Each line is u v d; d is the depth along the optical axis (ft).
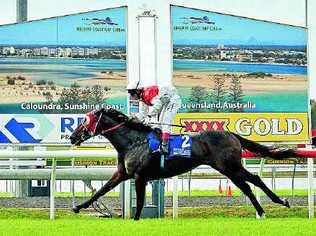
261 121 51.24
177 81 50.31
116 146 38.63
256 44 51.16
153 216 44.73
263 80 51.13
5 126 50.44
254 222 36.40
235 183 38.65
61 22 50.55
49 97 50.49
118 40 50.65
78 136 38.83
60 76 50.57
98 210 47.11
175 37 50.39
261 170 46.37
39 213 46.85
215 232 30.99
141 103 39.29
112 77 50.62
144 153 38.01
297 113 51.55
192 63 50.39
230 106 50.75
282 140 51.31
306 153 39.75
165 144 38.01
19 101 50.49
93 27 50.57
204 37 50.57
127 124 38.47
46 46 50.57
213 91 50.62
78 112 50.57
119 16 50.57
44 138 50.47
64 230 32.27
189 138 38.50
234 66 50.96
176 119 50.26
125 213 43.86
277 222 36.35
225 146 38.50
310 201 43.65
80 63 50.57
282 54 51.55
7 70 50.52
